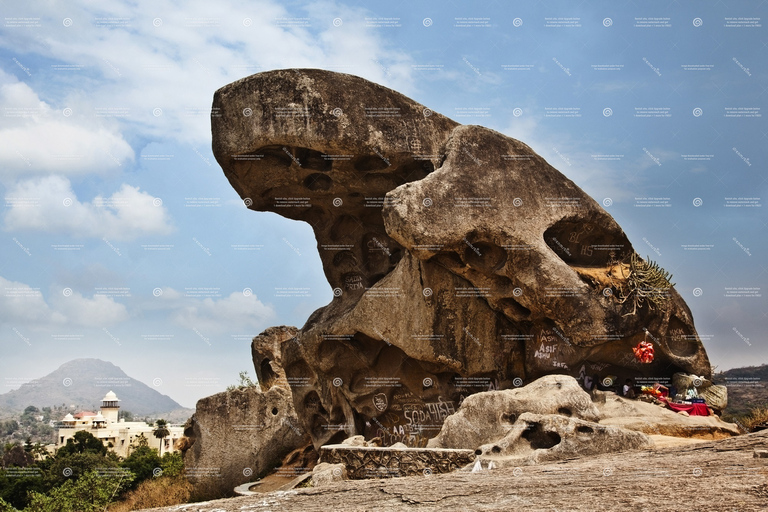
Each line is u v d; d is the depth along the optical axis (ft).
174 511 24.21
